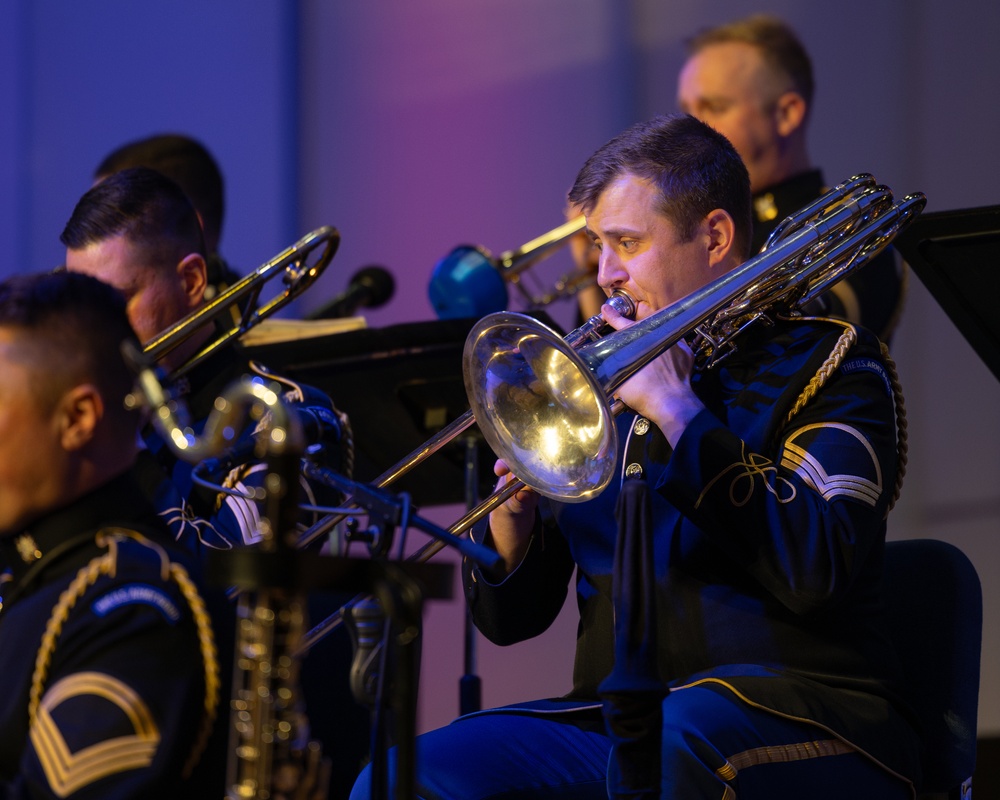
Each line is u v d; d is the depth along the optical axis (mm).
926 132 16156
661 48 17094
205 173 12992
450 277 12391
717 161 7582
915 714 7074
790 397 7109
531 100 17438
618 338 6863
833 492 6781
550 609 8070
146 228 9055
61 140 18031
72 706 4957
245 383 4637
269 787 4809
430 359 9656
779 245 7176
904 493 15891
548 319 8641
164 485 8383
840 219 7359
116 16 18109
